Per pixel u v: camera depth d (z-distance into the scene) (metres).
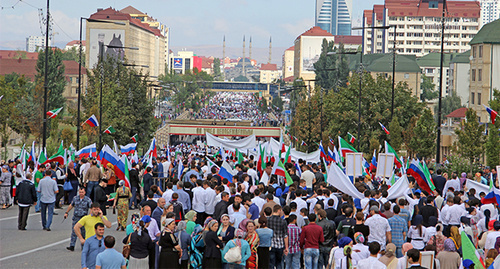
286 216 16.84
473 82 87.81
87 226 15.82
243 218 16.61
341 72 144.38
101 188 21.73
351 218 16.70
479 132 48.16
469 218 17.86
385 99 63.09
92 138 64.81
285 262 16.50
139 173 32.09
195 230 15.49
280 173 23.19
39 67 112.50
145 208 16.58
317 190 19.30
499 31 84.88
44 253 18.89
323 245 16.53
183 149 85.50
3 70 173.12
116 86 69.50
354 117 62.59
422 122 55.31
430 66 194.00
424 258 13.07
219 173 25.03
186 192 20.73
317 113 80.25
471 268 13.41
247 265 15.30
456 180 24.81
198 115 178.75
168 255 14.88
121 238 21.95
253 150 45.66
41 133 74.38
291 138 97.44
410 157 59.34
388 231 16.34
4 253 18.81
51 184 23.47
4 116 71.12
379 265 12.82
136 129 77.19
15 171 31.31
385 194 19.20
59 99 112.44
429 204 19.17
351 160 25.98
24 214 23.45
